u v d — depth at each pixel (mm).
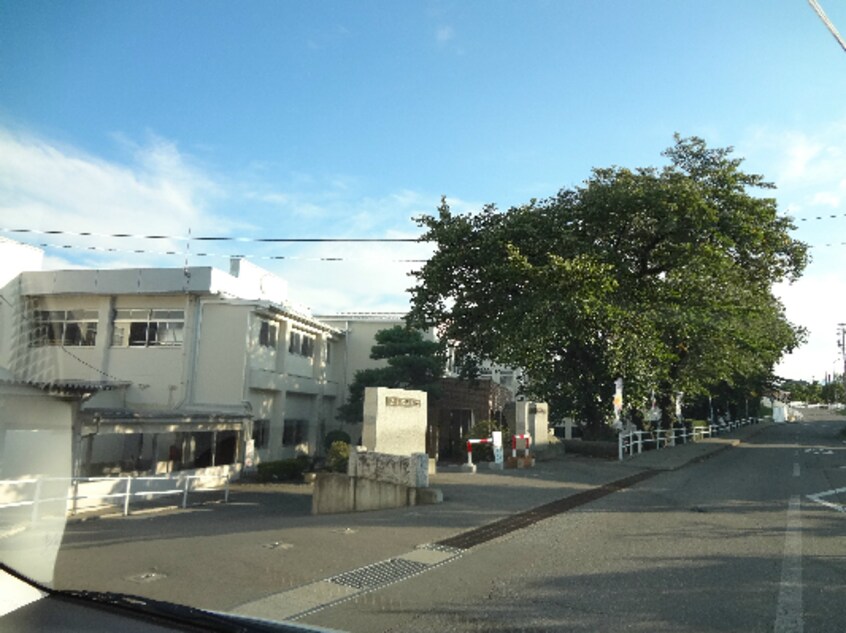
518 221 20625
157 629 3164
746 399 57188
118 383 23609
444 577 6543
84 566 7008
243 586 6188
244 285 27516
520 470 17297
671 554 7512
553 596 5898
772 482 15102
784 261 23625
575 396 24266
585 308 17953
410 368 28562
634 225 21031
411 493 11484
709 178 21531
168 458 21297
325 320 34094
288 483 22516
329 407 32062
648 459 21312
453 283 21875
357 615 5383
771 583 6281
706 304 21812
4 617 3217
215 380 24422
